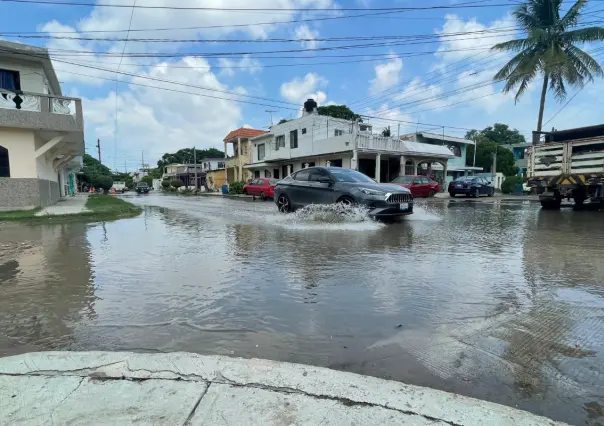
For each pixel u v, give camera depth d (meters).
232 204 17.98
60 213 11.03
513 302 3.13
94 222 9.78
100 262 4.74
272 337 2.50
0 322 2.77
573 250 5.26
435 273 4.04
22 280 3.90
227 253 5.22
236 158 38.97
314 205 9.26
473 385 1.95
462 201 18.52
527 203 16.69
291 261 4.64
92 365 2.00
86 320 2.80
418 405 1.67
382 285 3.61
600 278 3.82
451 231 7.18
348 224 8.15
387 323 2.72
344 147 22.77
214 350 2.33
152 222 9.66
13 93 12.06
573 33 20.42
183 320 2.79
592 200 11.59
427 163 28.70
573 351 2.29
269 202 19.58
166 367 1.98
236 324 2.71
